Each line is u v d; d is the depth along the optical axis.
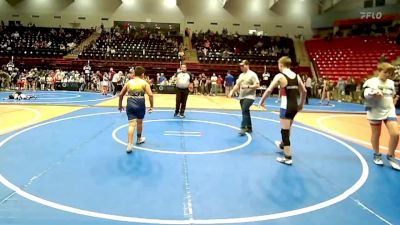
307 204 3.89
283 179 4.76
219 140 7.29
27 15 33.00
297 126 9.64
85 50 27.91
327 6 32.81
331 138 7.96
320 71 27.22
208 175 4.84
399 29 27.91
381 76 5.58
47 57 27.31
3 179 4.43
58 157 5.54
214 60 28.06
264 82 24.89
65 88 24.08
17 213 3.45
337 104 18.84
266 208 3.75
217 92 24.42
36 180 4.43
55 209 3.57
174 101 16.61
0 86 23.17
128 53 27.69
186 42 31.69
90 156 5.66
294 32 34.12
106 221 3.34
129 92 6.23
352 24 30.42
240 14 33.91
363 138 8.11
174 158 5.70
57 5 33.03
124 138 7.18
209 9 33.66
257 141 7.26
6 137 7.00
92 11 33.22
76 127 8.35
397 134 5.50
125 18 33.41
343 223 3.43
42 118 9.72
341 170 5.30
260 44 30.78
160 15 33.56
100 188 4.21
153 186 4.33
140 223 3.31
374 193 4.31
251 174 4.95
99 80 24.36
